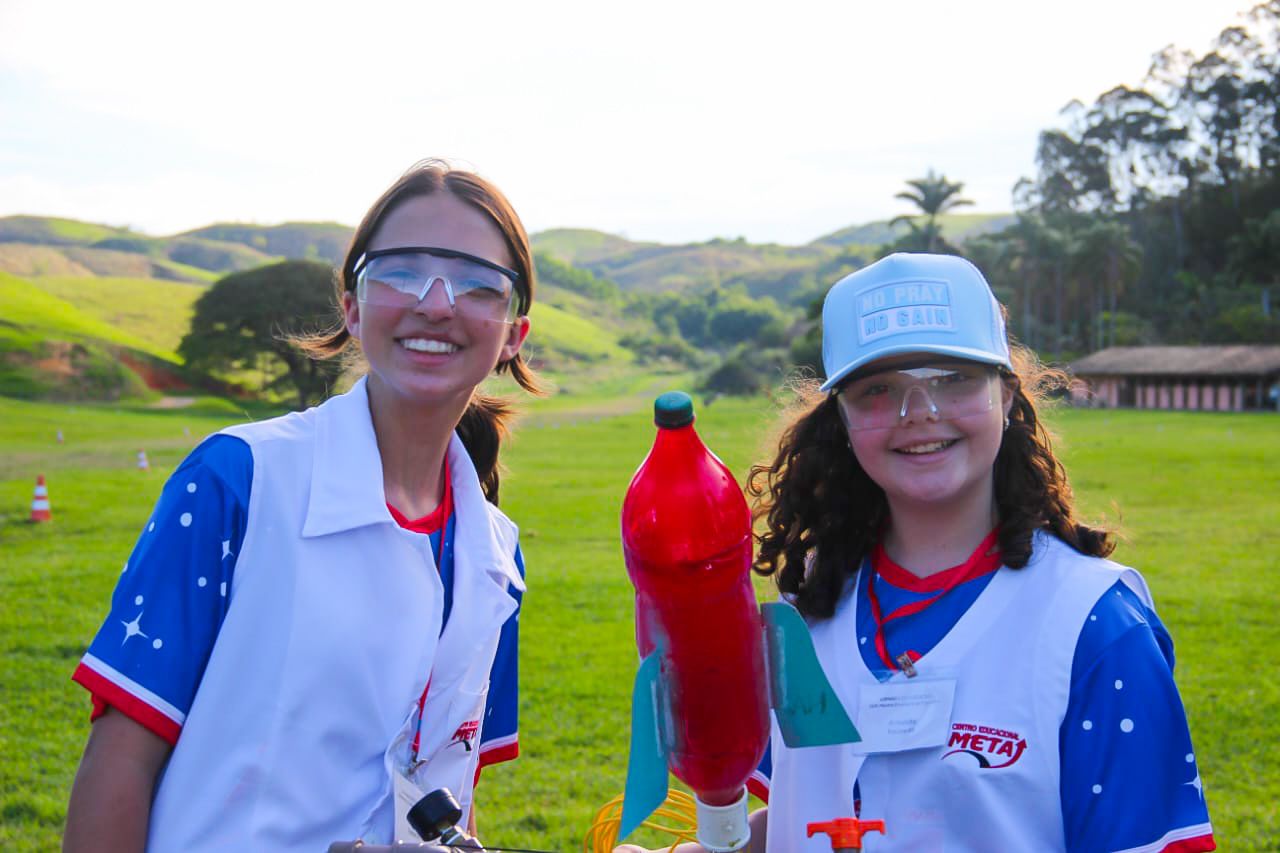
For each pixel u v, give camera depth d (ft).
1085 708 5.87
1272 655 25.23
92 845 5.69
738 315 519.60
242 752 5.95
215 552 6.02
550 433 145.18
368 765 6.22
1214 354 209.87
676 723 4.74
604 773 18.19
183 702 5.94
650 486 4.53
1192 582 34.45
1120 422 155.12
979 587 6.37
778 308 570.87
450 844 5.72
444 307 6.36
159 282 359.66
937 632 6.33
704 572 4.46
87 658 5.87
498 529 7.47
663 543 4.45
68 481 70.95
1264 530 46.55
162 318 312.29
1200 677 23.35
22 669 24.09
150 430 144.25
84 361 201.67
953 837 5.95
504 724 7.75
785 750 6.47
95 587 33.86
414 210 6.57
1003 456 6.61
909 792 6.05
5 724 20.30
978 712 6.03
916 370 6.11
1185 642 26.61
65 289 328.70
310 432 6.48
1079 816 5.82
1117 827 5.68
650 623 4.69
